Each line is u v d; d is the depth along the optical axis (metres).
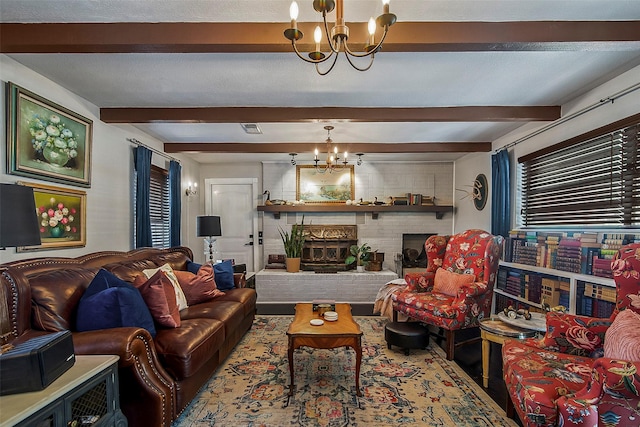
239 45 1.79
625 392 1.14
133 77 2.39
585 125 2.71
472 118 2.99
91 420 1.25
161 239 4.37
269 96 2.76
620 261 1.71
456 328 2.81
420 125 3.57
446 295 3.22
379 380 2.41
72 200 2.64
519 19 1.75
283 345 3.11
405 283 3.88
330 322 2.41
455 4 1.63
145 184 3.59
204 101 2.87
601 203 2.58
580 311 2.54
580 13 1.70
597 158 2.63
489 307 3.04
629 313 1.52
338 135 4.00
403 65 2.20
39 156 2.30
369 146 4.41
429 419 1.92
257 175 5.77
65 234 2.56
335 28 1.29
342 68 2.25
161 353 1.85
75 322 1.75
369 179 5.66
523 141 3.62
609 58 2.11
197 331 2.12
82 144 2.75
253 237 5.75
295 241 5.23
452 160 5.56
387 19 1.19
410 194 5.50
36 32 1.77
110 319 1.73
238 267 4.50
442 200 5.66
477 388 2.30
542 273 3.05
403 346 2.86
